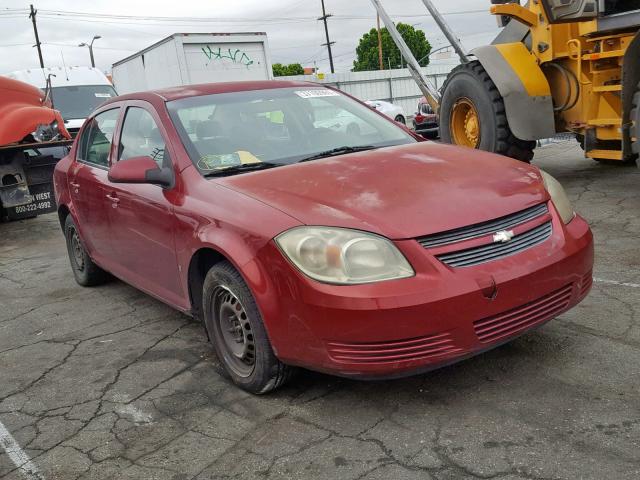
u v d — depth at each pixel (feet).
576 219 11.50
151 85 61.26
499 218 10.06
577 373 10.75
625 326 12.38
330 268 9.39
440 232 9.52
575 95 23.82
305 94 15.20
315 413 10.42
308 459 9.19
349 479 8.63
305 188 10.86
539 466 8.42
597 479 8.03
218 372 12.41
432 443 9.21
